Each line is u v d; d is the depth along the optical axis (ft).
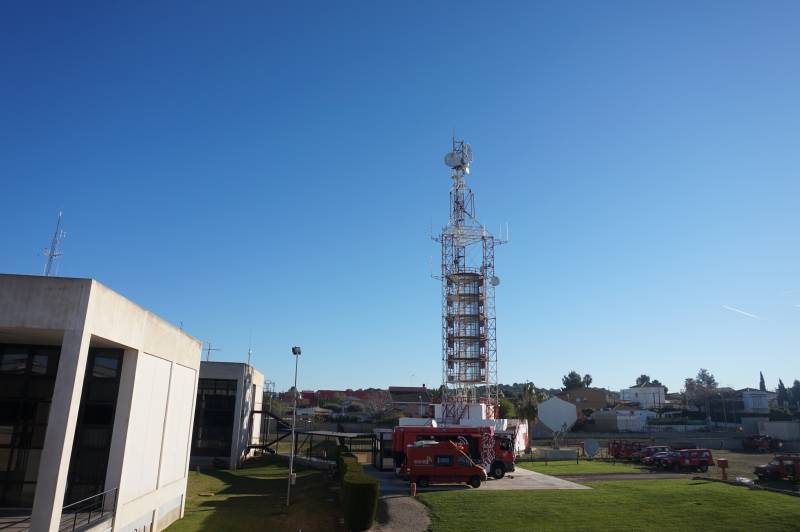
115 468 60.90
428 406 239.09
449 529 72.79
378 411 329.93
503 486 105.91
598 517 76.38
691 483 104.68
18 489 62.80
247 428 175.01
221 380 163.22
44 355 65.82
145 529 69.62
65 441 47.03
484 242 231.91
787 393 501.56
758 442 203.21
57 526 45.78
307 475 136.87
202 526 80.59
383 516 80.59
